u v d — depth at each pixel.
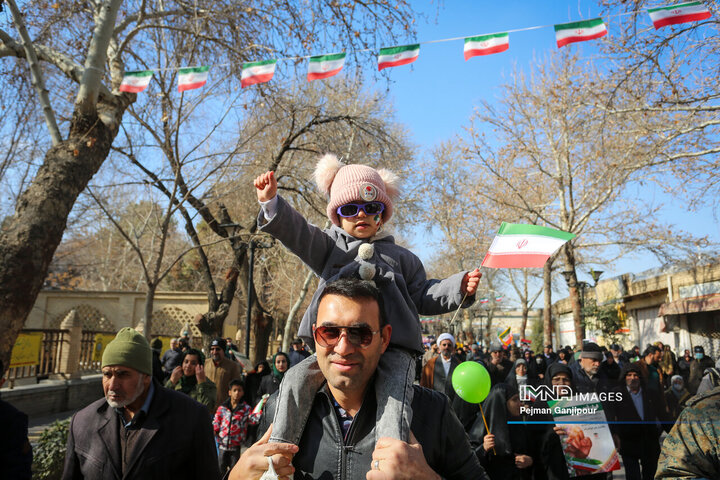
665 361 8.89
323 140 14.38
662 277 17.69
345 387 1.90
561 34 5.69
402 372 2.04
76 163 7.46
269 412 2.09
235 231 14.47
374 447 1.89
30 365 12.58
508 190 22.14
